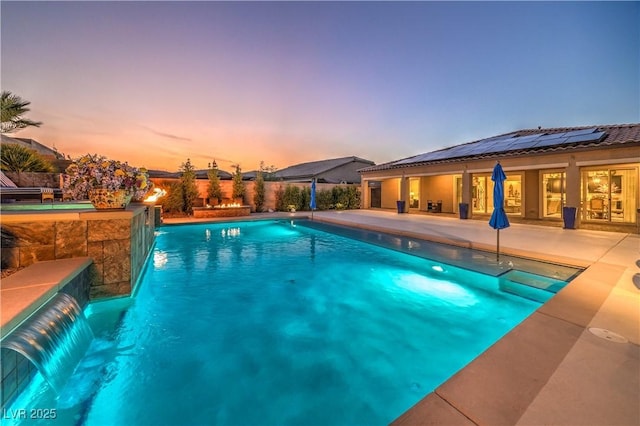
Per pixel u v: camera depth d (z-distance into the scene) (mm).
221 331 4324
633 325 2906
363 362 3535
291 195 21109
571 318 3068
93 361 3514
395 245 9289
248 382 3133
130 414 2660
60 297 3363
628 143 9727
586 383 1996
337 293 5883
